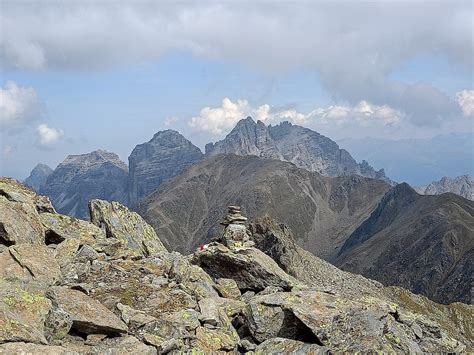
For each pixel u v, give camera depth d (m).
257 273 29.14
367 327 20.06
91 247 28.50
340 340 19.59
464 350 23.08
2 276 20.62
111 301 21.86
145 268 26.56
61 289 20.03
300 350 19.33
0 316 15.59
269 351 19.81
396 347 19.84
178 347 18.42
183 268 26.81
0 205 25.56
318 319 21.25
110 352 16.81
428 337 23.59
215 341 20.00
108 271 25.44
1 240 24.33
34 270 21.67
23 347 14.62
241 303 25.20
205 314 21.78
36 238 26.19
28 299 17.89
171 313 21.56
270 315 22.50
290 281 28.72
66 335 17.92
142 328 19.45
